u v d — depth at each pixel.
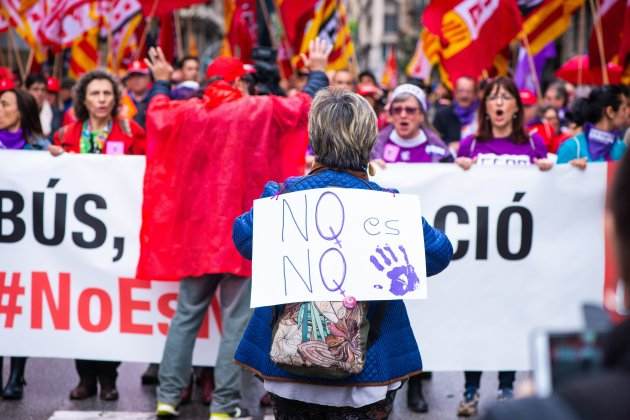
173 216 7.37
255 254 4.82
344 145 4.81
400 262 4.74
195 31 73.12
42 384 9.02
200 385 8.98
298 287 4.70
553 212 7.92
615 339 1.91
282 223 4.82
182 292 7.57
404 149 8.73
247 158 7.31
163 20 15.82
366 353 4.73
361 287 4.67
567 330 1.96
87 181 8.12
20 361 8.40
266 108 7.30
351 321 4.62
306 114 7.41
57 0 15.44
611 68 11.95
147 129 7.43
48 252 8.17
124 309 8.14
